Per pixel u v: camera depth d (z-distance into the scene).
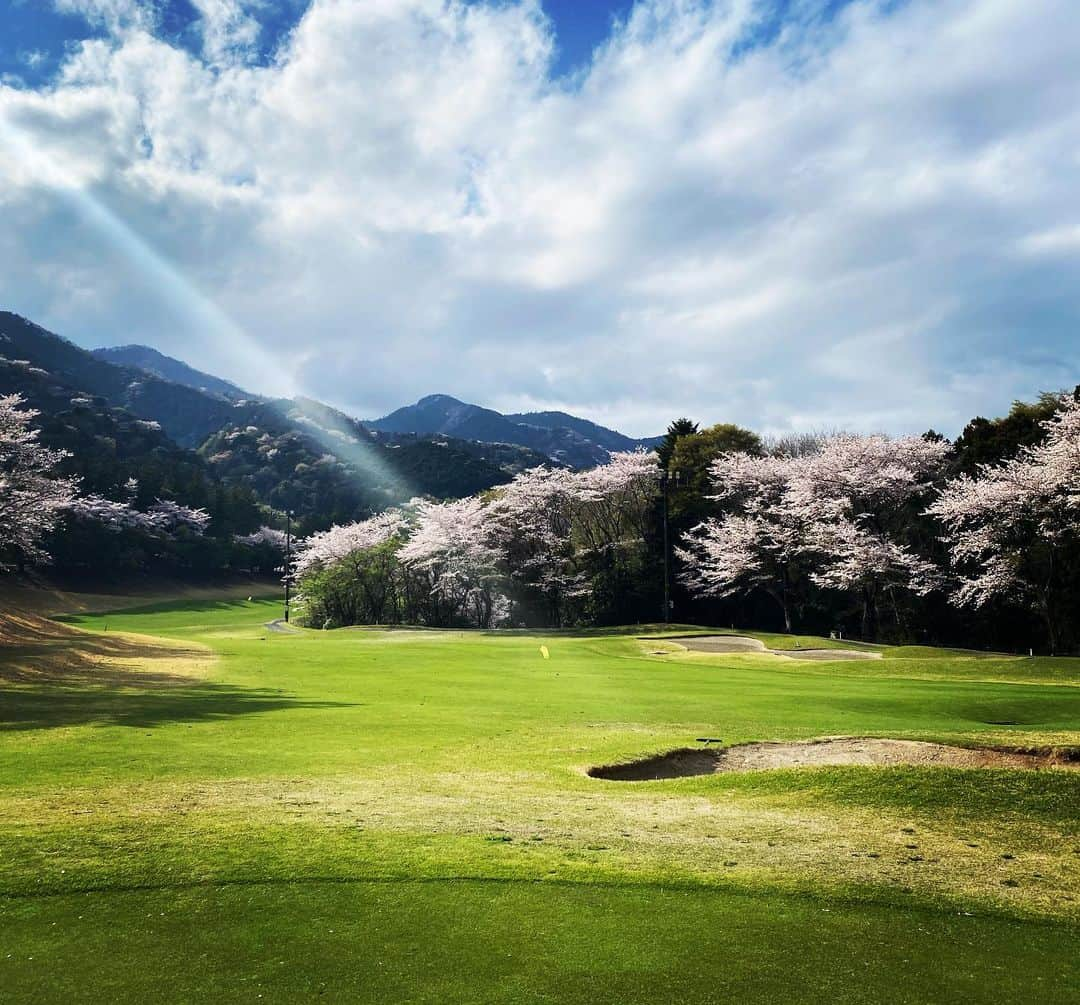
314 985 5.35
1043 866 8.23
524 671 29.56
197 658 33.12
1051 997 5.45
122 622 82.25
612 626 65.31
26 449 44.84
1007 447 51.12
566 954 5.88
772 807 10.31
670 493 72.06
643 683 25.86
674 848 8.41
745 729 16.53
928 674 30.58
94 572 110.00
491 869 7.52
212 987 5.30
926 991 5.49
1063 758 12.13
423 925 6.31
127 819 8.80
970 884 7.62
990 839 9.09
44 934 6.05
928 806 10.12
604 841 8.58
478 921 6.41
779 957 5.94
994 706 20.11
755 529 59.03
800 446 83.38
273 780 11.12
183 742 14.09
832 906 6.95
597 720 17.62
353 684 24.56
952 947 6.23
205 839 8.13
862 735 14.23
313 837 8.28
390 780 11.40
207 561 124.75
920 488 52.94
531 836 8.65
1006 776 10.76
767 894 7.16
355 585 80.12
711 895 7.10
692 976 5.59
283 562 138.75
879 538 52.25
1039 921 6.80
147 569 118.38
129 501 118.75
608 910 6.70
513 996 5.25
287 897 6.78
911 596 53.62
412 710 18.75
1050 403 50.38
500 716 18.03
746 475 64.56
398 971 5.56
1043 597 43.53
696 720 17.73
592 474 73.56
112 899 6.68
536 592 72.12
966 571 50.19
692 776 12.65
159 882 7.02
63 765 11.87
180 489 136.88
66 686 22.59
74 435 133.25
